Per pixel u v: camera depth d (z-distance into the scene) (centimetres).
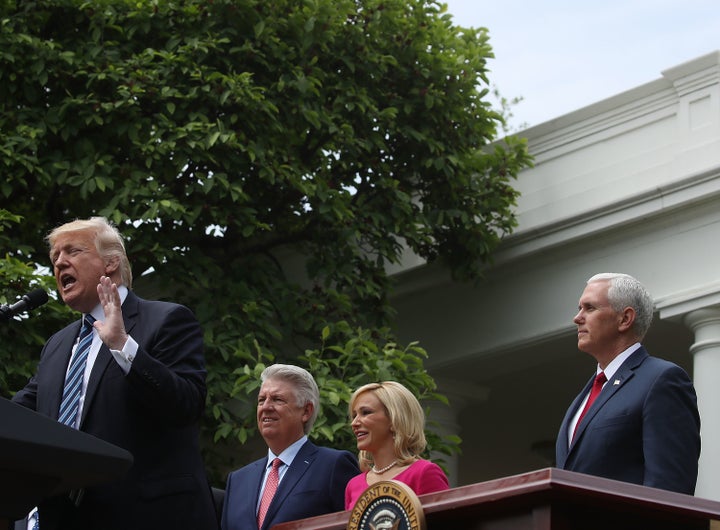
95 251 409
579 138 1124
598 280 486
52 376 407
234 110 1016
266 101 991
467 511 309
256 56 1027
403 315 1220
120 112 983
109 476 279
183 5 1028
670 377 446
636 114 1086
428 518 317
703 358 982
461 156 1137
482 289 1169
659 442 430
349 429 893
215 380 946
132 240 974
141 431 387
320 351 976
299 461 560
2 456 259
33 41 980
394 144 1137
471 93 1135
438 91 1115
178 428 383
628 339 475
